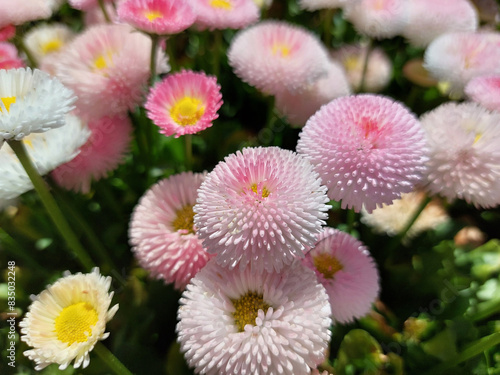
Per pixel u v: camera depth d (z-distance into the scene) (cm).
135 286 18
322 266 15
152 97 16
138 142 21
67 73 18
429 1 24
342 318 15
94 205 21
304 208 12
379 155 14
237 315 13
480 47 21
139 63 18
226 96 26
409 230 20
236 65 20
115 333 17
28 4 20
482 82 19
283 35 21
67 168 17
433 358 17
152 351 17
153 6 17
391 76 27
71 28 28
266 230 12
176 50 28
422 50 28
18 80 13
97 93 18
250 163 13
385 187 14
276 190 12
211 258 15
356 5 23
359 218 21
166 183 17
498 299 18
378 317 18
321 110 16
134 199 22
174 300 18
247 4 22
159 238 16
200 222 13
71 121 16
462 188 15
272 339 12
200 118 16
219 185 13
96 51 18
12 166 15
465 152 15
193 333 12
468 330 18
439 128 16
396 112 15
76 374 16
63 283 13
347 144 14
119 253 20
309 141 15
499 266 20
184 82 16
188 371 16
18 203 20
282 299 13
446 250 20
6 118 12
